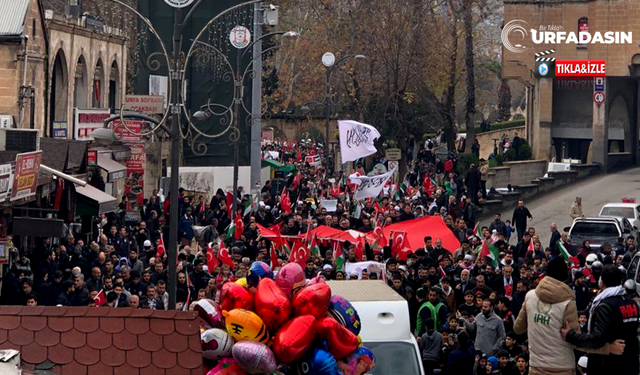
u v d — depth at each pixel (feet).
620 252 167.53
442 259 129.90
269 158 319.27
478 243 154.81
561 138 324.19
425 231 150.61
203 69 247.50
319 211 184.44
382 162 292.40
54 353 45.85
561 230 242.99
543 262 138.62
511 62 318.86
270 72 394.73
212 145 251.80
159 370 46.19
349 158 201.26
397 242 145.69
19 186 117.19
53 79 193.77
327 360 49.03
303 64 414.41
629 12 304.50
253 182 184.65
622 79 323.98
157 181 234.99
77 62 203.10
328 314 51.03
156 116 211.82
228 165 252.42
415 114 320.09
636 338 48.39
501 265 134.00
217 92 248.73
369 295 76.38
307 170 298.97
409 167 313.53
